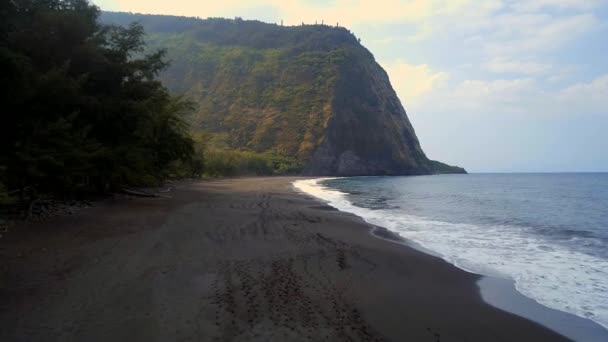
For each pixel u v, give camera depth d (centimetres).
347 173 11562
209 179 5388
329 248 965
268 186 4150
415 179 8812
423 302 620
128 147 1889
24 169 1188
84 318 496
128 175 1922
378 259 880
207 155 6231
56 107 1465
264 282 665
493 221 1641
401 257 914
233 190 3159
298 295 611
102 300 557
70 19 1566
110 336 450
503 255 970
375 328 509
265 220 1394
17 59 1262
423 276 765
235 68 14325
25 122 1328
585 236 1271
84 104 1581
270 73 13975
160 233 1048
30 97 1338
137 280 649
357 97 13362
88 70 1684
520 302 635
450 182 6988
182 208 1650
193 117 12138
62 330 462
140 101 1938
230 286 636
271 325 494
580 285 726
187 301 563
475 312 586
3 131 1320
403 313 569
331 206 2133
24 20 1488
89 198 1750
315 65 13962
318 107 12300
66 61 1463
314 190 3862
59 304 538
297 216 1559
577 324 553
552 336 514
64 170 1333
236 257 833
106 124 1769
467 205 2441
